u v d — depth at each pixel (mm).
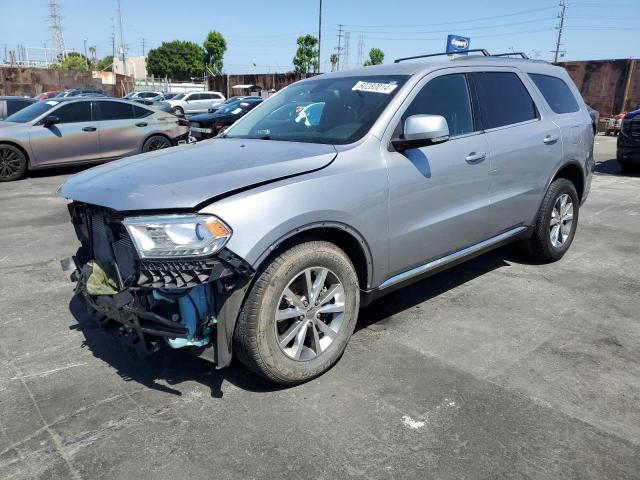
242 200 2635
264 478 2332
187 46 91750
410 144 3262
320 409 2812
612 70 25234
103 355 3428
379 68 3973
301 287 2986
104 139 11047
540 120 4605
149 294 2674
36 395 2979
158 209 2572
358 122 3396
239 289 2662
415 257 3557
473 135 3891
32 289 4574
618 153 10703
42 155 10391
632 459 2430
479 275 4816
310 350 3053
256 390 3006
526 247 5008
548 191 4762
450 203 3691
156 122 11805
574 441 2547
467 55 4316
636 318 3912
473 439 2564
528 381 3062
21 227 6645
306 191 2830
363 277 3301
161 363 3320
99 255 3146
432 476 2332
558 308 4090
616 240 5969
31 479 2342
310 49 55406
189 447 2535
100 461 2449
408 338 3600
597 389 2982
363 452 2486
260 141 3574
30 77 37500
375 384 3043
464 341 3555
